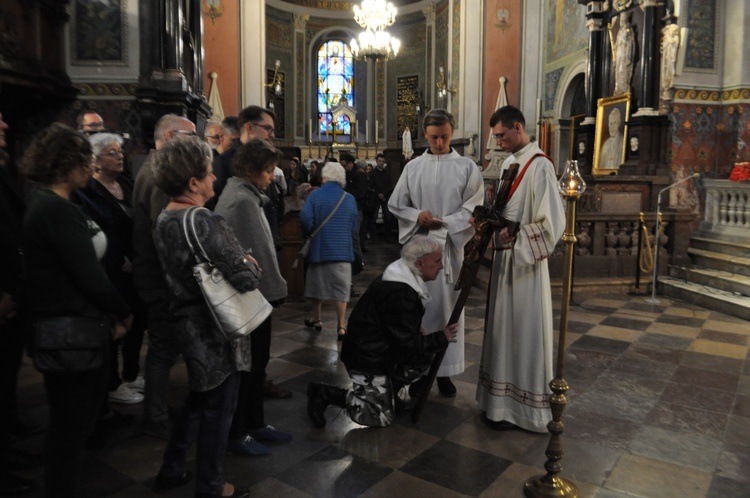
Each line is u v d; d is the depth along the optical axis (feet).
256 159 9.42
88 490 8.41
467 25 48.14
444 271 11.88
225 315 6.91
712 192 25.72
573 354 15.17
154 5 18.15
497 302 10.65
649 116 27.89
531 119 46.50
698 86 27.37
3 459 8.35
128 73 18.40
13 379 9.38
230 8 45.47
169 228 7.08
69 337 6.66
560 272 23.70
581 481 8.80
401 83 68.80
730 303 19.48
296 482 8.68
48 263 6.66
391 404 10.60
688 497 8.36
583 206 25.58
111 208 10.65
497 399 10.55
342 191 16.57
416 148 66.80
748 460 9.51
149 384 10.01
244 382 9.23
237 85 45.96
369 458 9.46
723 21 27.27
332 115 69.97
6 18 14.74
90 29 18.24
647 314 19.67
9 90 16.10
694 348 15.72
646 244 23.88
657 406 11.75
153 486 8.55
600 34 34.06
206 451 7.47
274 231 14.32
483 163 46.57
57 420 6.88
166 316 9.87
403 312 9.91
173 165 7.11
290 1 67.41
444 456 9.55
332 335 16.99
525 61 46.70
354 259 17.26
